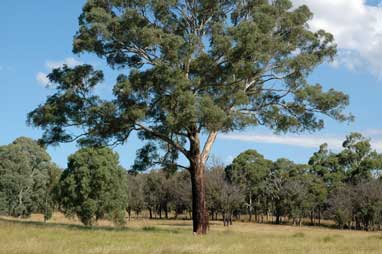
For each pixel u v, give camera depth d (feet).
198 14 88.63
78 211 159.53
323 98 86.84
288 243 65.21
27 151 233.14
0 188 222.89
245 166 283.38
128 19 81.00
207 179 232.94
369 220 223.71
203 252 49.39
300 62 84.12
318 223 265.75
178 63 79.20
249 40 76.18
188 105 73.20
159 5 82.69
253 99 91.45
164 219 300.81
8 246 45.75
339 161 296.30
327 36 90.22
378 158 286.46
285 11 87.15
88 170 160.86
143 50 87.45
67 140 86.69
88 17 81.61
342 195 237.04
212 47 79.10
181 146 92.22
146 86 77.30
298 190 253.85
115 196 162.91
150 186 310.24
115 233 76.02
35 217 260.01
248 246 58.39
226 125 75.72
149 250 48.96
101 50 85.61
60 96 84.64
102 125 82.07
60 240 55.77
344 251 55.52
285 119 89.76
